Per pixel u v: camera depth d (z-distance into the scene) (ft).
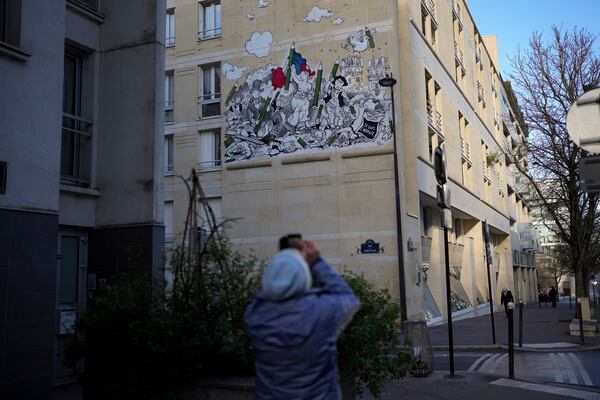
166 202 89.20
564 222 84.07
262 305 10.84
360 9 81.41
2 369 21.66
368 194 77.77
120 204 30.35
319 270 11.68
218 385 18.56
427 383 30.83
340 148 79.87
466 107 120.57
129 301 20.27
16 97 23.47
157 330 18.90
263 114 84.48
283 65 84.28
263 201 82.94
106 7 32.32
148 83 30.73
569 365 41.01
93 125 31.24
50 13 25.38
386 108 78.38
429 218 97.81
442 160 35.14
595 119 19.17
